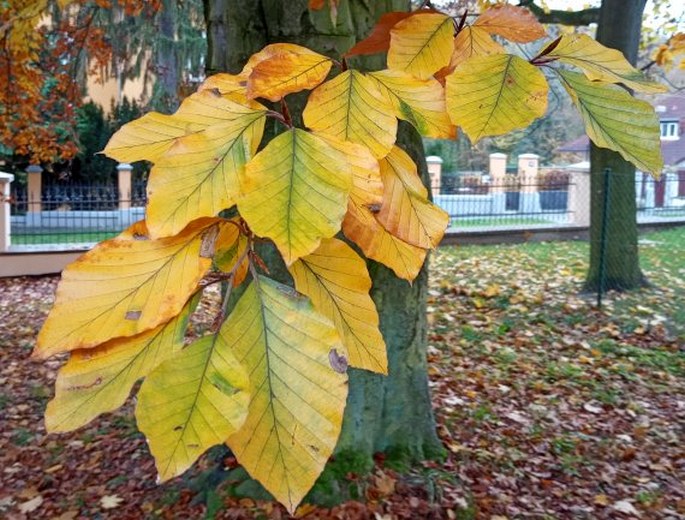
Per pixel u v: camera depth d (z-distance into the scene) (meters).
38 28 9.73
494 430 4.75
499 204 19.58
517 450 4.44
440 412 4.95
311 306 0.58
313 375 0.56
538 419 5.06
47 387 5.93
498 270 11.54
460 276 10.91
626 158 0.71
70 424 0.53
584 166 17.66
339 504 3.30
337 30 2.14
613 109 0.71
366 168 0.62
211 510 3.30
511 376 6.09
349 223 0.72
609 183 9.34
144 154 0.64
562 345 7.11
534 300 9.02
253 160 0.57
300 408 0.55
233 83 0.73
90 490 3.91
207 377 0.53
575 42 0.76
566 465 4.31
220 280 0.62
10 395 5.74
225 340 0.56
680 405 5.53
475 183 20.52
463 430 4.66
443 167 28.16
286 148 0.57
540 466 4.29
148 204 0.57
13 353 7.02
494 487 3.86
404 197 0.69
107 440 4.58
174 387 0.53
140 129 0.65
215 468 3.63
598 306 8.68
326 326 0.57
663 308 8.59
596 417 5.23
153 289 0.56
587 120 0.72
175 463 0.50
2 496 3.95
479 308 8.68
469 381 5.86
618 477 4.24
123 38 17.12
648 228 17.53
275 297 0.58
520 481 4.02
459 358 6.54
